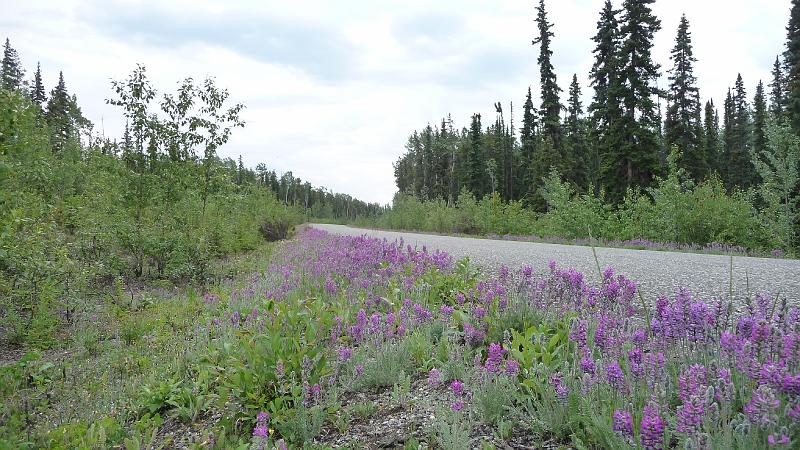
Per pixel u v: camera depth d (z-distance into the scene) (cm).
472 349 497
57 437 428
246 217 2169
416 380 459
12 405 516
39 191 1155
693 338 346
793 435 243
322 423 400
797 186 1998
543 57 5175
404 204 5012
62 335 823
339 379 477
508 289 590
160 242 1302
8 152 657
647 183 3422
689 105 4616
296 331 530
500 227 3459
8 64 4566
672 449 272
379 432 375
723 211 2031
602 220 2583
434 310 638
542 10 5175
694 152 4469
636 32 3450
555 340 413
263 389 441
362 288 784
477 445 330
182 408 466
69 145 1902
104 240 1213
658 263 1173
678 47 4616
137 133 1375
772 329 294
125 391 545
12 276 816
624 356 353
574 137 5397
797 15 3027
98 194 1316
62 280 894
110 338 791
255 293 902
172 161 1404
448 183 7938
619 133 3472
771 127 1994
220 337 654
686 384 274
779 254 1745
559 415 326
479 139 6375
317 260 1131
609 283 464
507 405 362
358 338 535
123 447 423
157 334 748
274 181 10375
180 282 1302
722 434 260
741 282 836
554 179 3012
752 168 5138
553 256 1394
